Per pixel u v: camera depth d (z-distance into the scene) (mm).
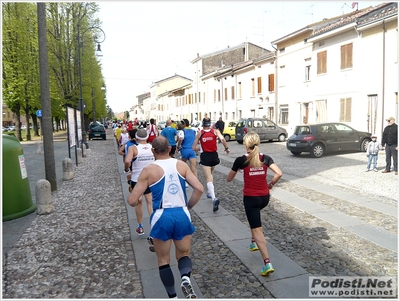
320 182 9820
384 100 16922
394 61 16250
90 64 33625
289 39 25609
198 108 50094
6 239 5754
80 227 6336
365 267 4379
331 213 6723
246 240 5445
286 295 3729
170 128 10945
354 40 18891
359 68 18578
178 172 3488
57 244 5484
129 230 6109
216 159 7164
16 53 30000
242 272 4328
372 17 17094
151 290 3953
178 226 3387
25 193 7324
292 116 25906
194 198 3525
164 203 3400
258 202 4207
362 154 15555
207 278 4199
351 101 19312
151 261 4746
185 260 3521
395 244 5078
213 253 4969
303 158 15234
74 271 4512
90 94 36781
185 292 3381
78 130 16906
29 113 36094
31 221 6773
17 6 29578
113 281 4223
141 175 3430
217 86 41938
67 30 31016
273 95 28469
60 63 31266
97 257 4953
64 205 8031
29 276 4387
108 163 16156
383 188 8758
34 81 31312
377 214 6590
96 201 8383
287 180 10250
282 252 4867
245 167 4262
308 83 23625
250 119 23719
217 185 9875
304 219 6410
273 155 16750
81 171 13602
